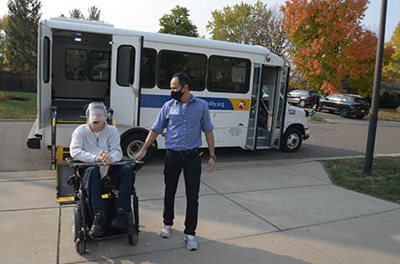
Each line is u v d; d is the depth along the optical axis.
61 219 4.51
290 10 26.72
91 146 4.09
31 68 36.50
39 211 4.73
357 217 5.11
